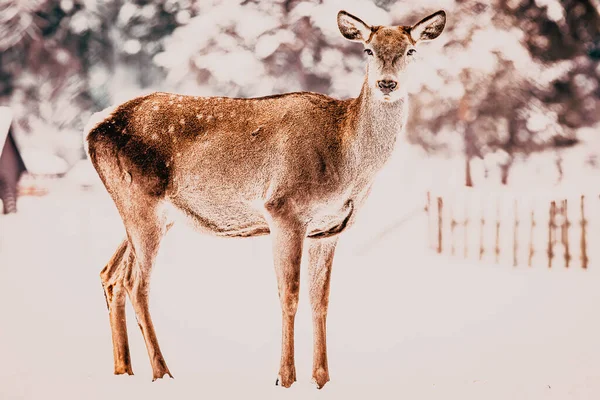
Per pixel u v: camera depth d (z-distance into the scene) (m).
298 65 60.12
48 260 31.97
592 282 25.61
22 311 21.52
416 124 52.09
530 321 19.56
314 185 12.75
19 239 38.94
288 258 12.74
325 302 13.48
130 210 13.61
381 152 12.84
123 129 13.66
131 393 12.63
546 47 51.66
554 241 29.31
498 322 19.52
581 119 58.88
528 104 50.97
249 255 33.34
